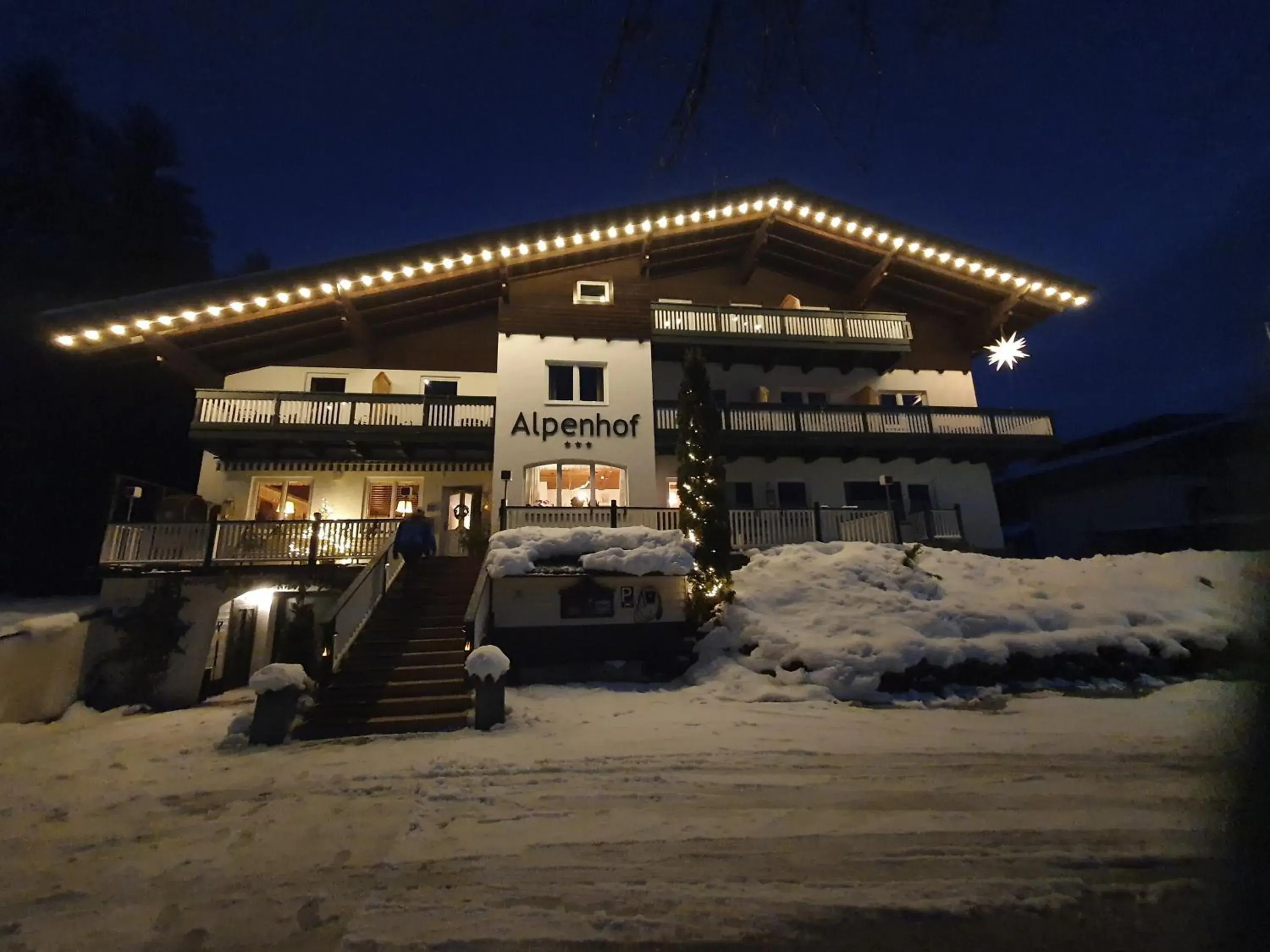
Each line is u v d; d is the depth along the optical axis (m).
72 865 4.06
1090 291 19.69
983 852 3.96
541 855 4.02
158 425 24.38
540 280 18.47
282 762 6.27
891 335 19.75
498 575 10.78
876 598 11.57
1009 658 9.97
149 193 26.56
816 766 5.81
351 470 18.08
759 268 21.72
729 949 3.01
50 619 11.88
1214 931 3.04
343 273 15.44
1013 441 19.34
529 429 17.30
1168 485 21.97
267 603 16.27
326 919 3.33
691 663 11.48
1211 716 7.50
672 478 18.78
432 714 7.86
